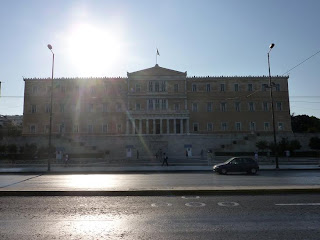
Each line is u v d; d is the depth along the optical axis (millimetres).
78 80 74500
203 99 73562
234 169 25953
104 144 59500
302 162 40812
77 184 16875
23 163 42469
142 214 8602
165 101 73062
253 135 59969
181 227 7238
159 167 33969
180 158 52906
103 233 6766
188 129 69000
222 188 12383
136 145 59688
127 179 20453
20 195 11805
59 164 40344
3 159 48281
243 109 72938
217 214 8547
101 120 72875
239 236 6504
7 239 6348
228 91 73875
